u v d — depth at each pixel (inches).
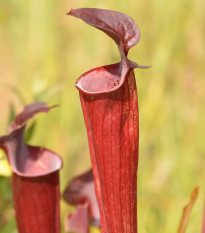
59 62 228.7
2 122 234.1
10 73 253.9
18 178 85.0
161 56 219.5
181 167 201.8
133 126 69.5
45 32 233.3
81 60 226.2
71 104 213.8
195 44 220.7
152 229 180.5
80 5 233.3
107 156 70.2
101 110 68.3
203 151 206.7
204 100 215.8
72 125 210.4
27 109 82.3
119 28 65.3
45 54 229.9
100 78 69.6
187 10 222.7
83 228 103.6
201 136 209.6
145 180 200.1
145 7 226.1
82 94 68.6
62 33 232.4
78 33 229.6
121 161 70.4
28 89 217.3
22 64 234.8
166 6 222.8
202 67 220.4
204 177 200.5
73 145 207.2
